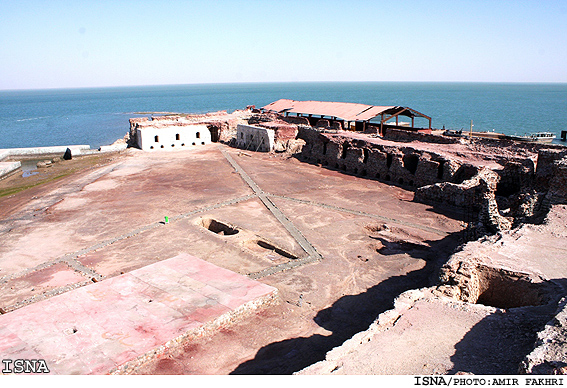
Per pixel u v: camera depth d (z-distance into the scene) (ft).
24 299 57.52
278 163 148.25
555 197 63.93
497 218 64.13
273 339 45.39
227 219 88.58
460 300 42.14
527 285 41.16
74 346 41.50
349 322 48.88
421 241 72.54
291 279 60.54
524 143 101.24
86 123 401.49
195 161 154.30
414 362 30.66
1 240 81.76
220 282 55.88
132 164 151.64
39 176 150.71
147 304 49.83
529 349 30.94
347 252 70.03
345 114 159.22
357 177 125.90
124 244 76.79
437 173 104.37
